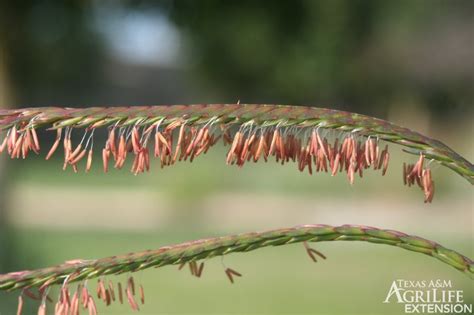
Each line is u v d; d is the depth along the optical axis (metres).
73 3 23.84
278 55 24.27
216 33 23.08
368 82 27.98
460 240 18.66
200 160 26.58
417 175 2.28
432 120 31.39
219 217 23.39
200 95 32.00
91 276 2.06
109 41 29.25
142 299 2.10
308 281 15.18
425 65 27.78
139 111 2.03
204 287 14.97
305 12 22.61
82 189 29.27
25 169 33.94
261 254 18.34
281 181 26.91
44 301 2.05
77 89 42.50
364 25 25.69
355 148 2.18
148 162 2.04
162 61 52.94
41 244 18.02
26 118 1.99
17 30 20.23
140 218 23.30
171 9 23.38
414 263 16.09
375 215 22.92
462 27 27.30
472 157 29.05
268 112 2.11
